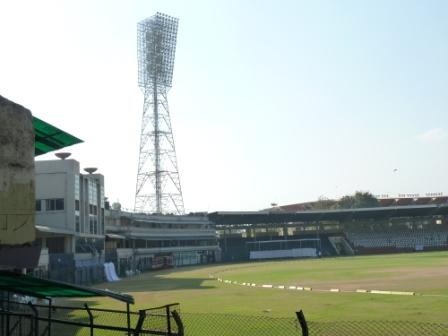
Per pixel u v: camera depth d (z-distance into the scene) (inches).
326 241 5546.3
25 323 652.1
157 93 4338.1
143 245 4060.0
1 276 365.7
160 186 4480.8
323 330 768.9
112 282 2662.4
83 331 794.8
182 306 1256.8
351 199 7062.0
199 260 4936.0
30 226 357.1
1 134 336.2
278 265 3580.2
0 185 333.7
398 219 5757.9
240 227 5767.7
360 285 1660.9
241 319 923.4
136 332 386.6
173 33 4284.0
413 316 905.5
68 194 2588.6
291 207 7352.4
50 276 2220.7
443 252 4576.8
